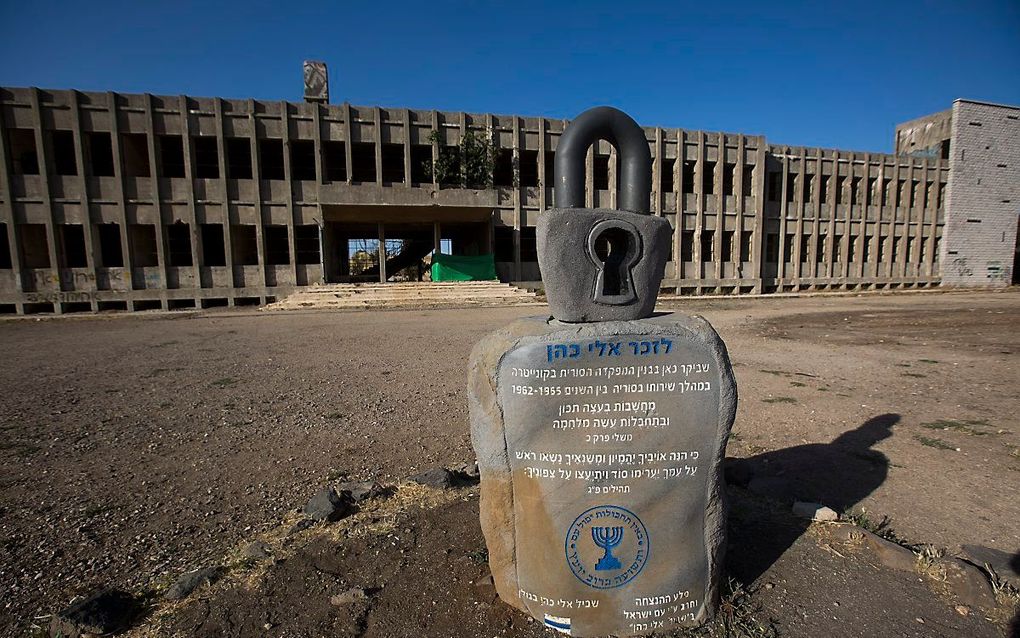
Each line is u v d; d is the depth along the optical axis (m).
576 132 2.54
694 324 2.34
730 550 2.87
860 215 34.34
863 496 3.60
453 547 2.96
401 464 4.37
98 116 22.27
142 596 2.60
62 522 3.39
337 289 23.33
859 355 9.39
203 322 17.00
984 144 36.03
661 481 2.31
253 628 2.36
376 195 23.27
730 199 30.97
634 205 2.62
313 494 3.78
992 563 2.72
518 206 27.20
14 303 22.17
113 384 7.50
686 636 2.30
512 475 2.37
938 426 5.12
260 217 24.09
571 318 2.44
